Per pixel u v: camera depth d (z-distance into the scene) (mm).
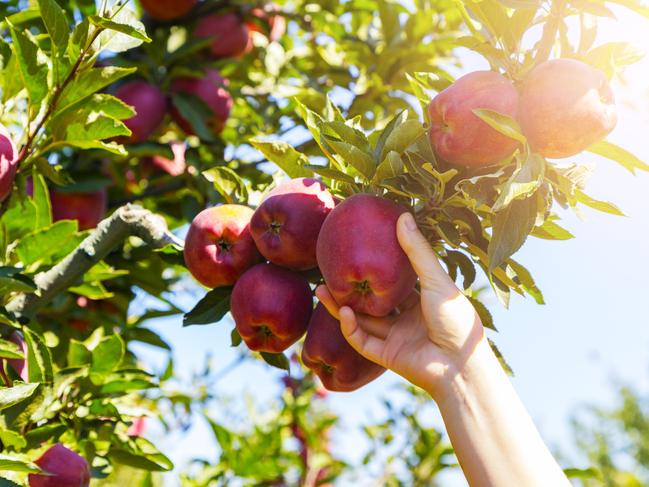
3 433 570
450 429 509
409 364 531
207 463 1079
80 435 704
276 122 1163
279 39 1312
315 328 588
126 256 935
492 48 550
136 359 960
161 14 1098
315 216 579
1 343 591
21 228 729
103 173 951
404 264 530
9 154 619
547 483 487
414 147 546
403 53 1167
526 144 495
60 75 635
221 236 615
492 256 506
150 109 1011
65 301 863
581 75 513
